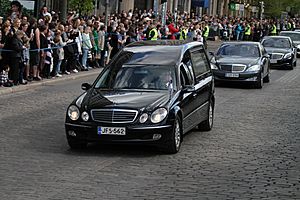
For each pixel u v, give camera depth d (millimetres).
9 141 21578
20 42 34688
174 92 20891
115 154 19922
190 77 22500
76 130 19766
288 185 16625
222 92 38062
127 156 19656
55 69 40875
